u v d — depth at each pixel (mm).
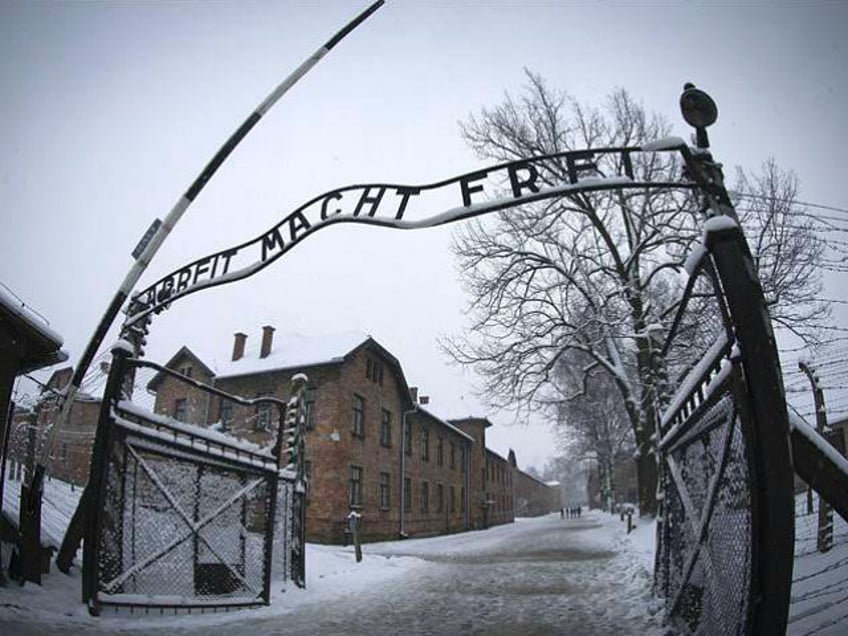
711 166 3979
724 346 3652
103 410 6359
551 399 22531
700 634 4578
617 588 8797
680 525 5816
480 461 44438
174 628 5934
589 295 20422
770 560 3049
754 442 3145
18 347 6531
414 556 16844
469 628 6438
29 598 5750
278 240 6145
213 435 7582
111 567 6172
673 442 6039
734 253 3219
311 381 24734
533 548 18156
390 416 28625
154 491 6773
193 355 28781
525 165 4785
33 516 6328
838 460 3658
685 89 4129
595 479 73500
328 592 9227
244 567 7812
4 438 6348
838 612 4898
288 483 9547
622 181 4270
